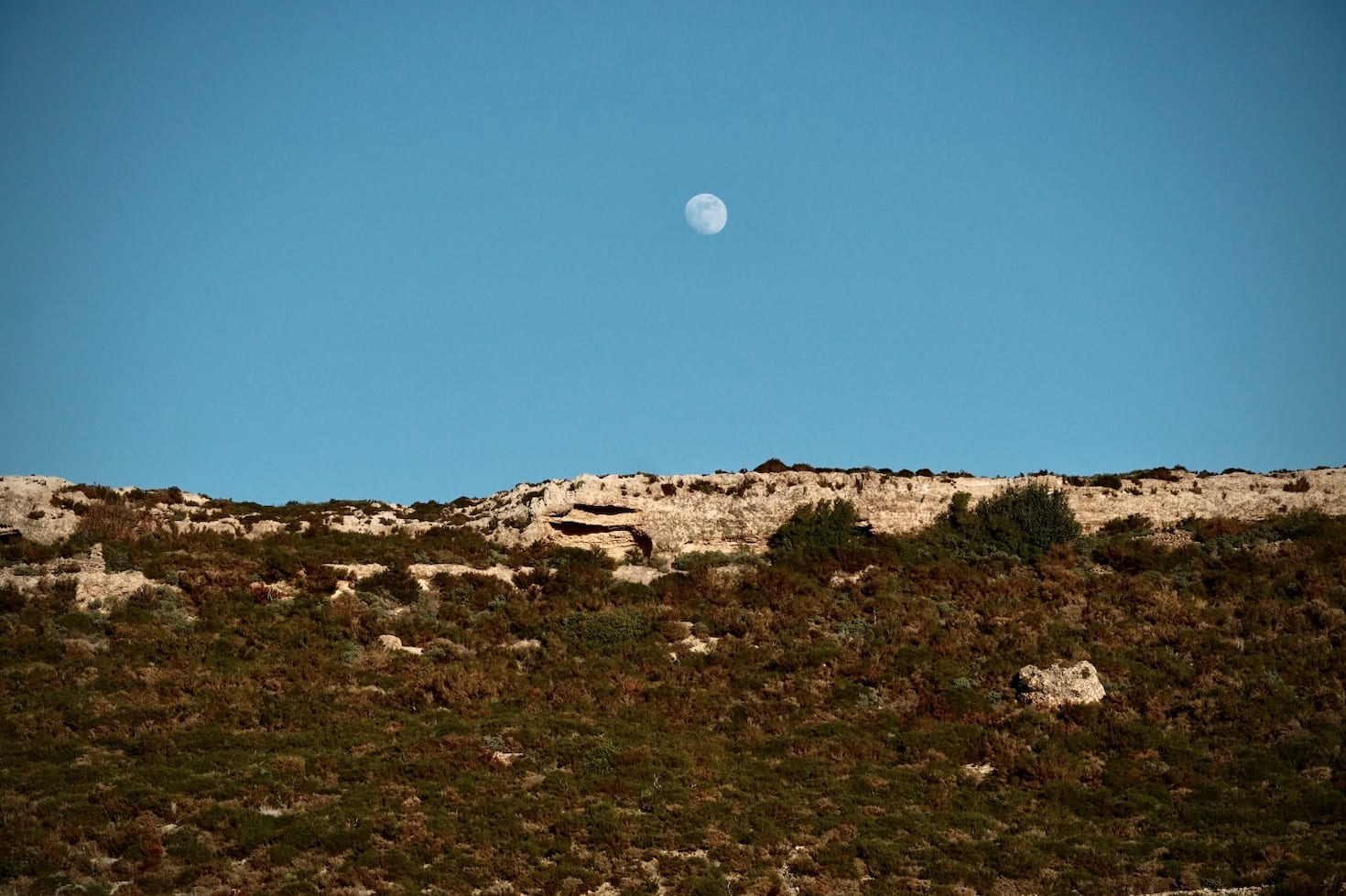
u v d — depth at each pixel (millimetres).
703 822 78500
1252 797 82000
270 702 90312
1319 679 95312
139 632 96562
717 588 111500
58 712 85312
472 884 71812
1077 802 82250
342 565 113312
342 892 69938
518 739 87688
